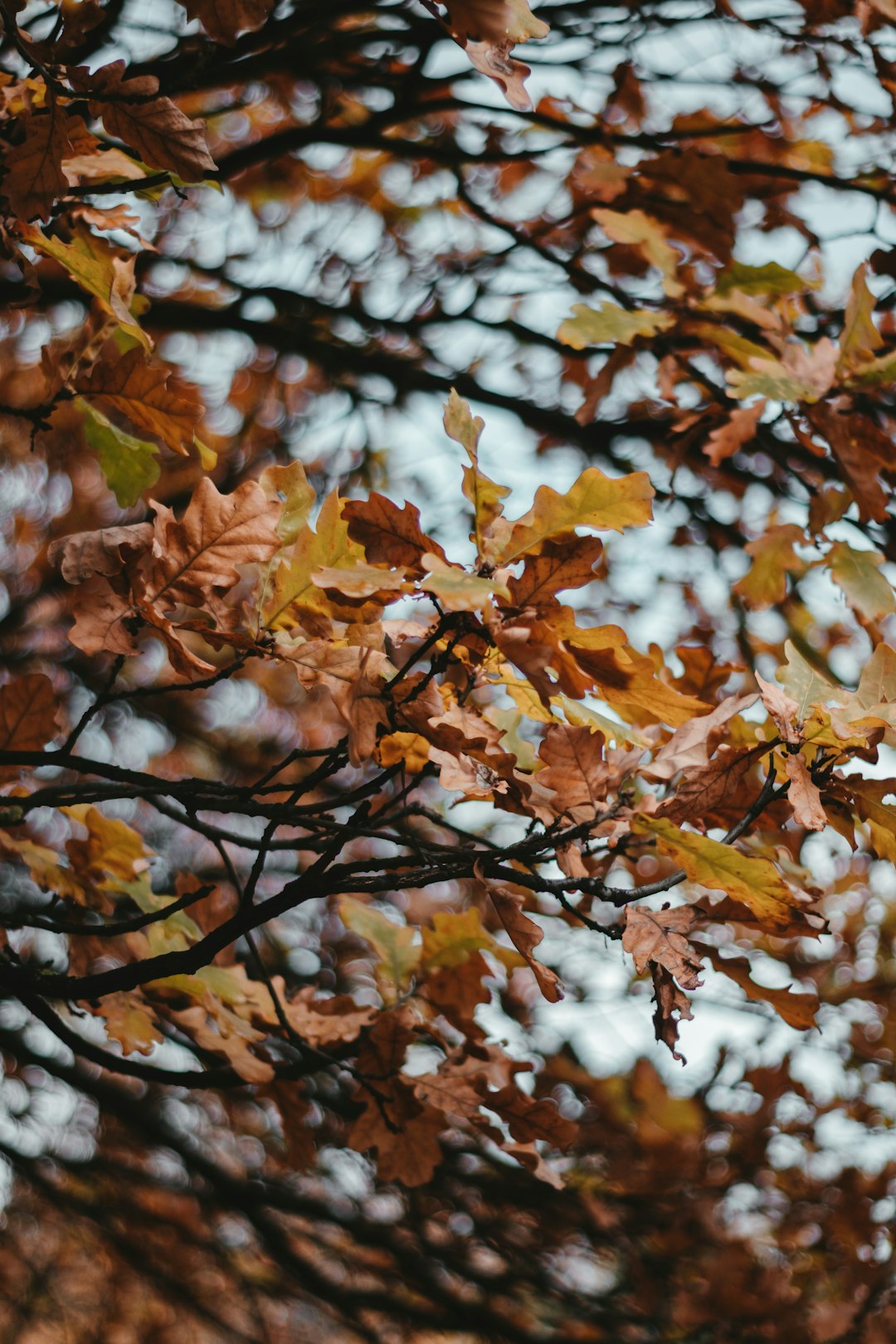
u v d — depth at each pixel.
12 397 5.56
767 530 2.95
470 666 1.50
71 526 6.01
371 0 3.21
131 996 2.11
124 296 1.86
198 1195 5.22
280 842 1.52
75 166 1.89
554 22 3.77
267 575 1.53
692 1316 4.14
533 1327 4.69
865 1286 4.19
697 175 2.96
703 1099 4.84
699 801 1.51
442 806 2.41
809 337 3.48
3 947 1.69
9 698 1.90
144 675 5.95
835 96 3.67
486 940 2.17
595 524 1.42
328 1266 5.94
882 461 2.54
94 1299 7.46
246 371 5.30
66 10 1.57
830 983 5.15
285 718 6.25
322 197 4.93
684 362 2.91
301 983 5.10
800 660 1.58
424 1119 2.02
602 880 1.48
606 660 1.43
